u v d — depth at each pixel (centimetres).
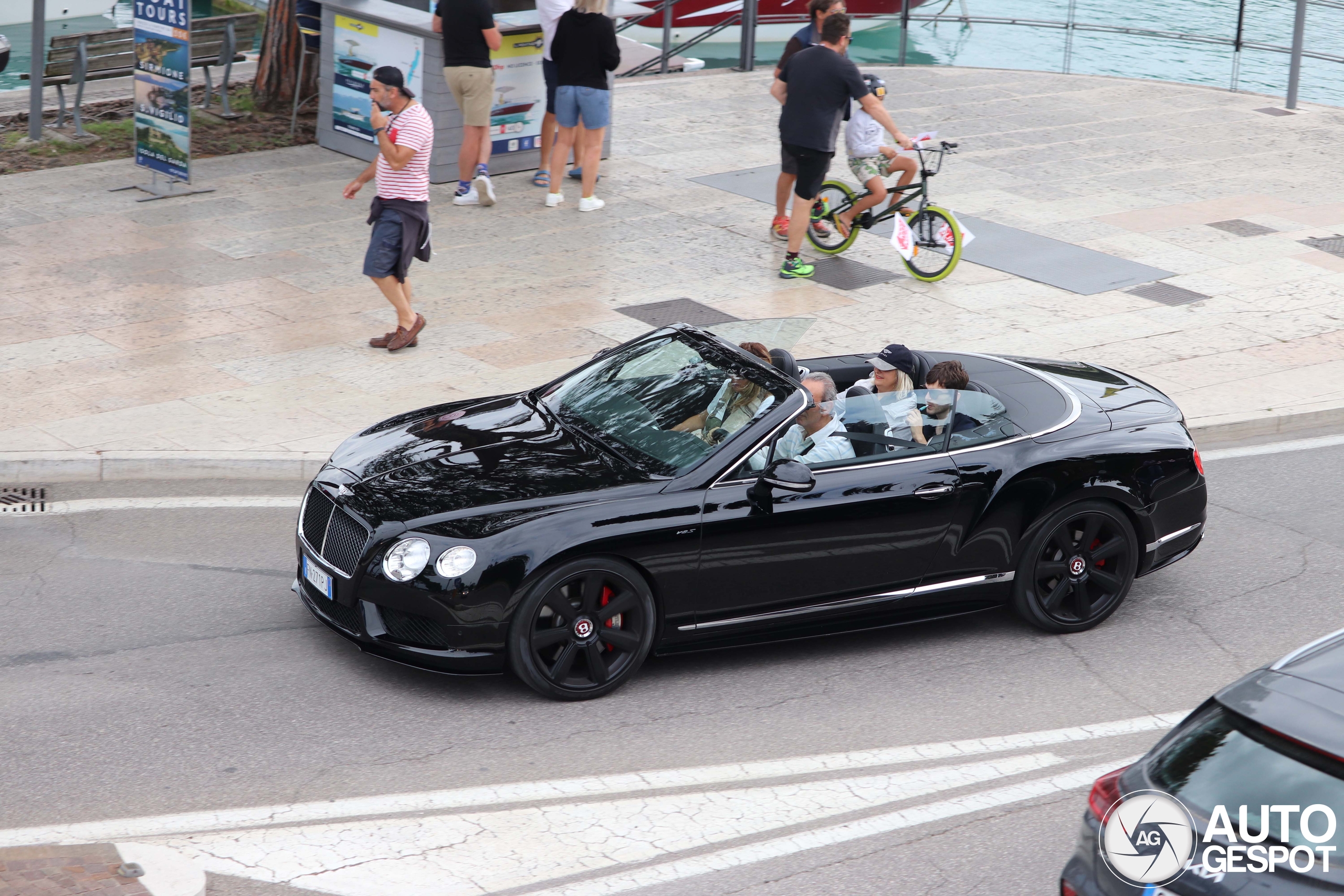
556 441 980
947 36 3462
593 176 2036
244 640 970
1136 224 2105
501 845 755
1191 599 1120
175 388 1381
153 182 2045
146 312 1581
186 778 801
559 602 890
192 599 1024
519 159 2252
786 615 961
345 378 1430
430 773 822
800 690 954
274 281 1703
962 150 2492
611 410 1005
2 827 741
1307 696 554
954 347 1595
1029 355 1580
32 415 1300
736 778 838
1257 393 1520
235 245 1823
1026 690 966
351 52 2208
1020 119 2756
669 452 951
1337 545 1224
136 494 1202
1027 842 782
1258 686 567
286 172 2164
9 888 650
